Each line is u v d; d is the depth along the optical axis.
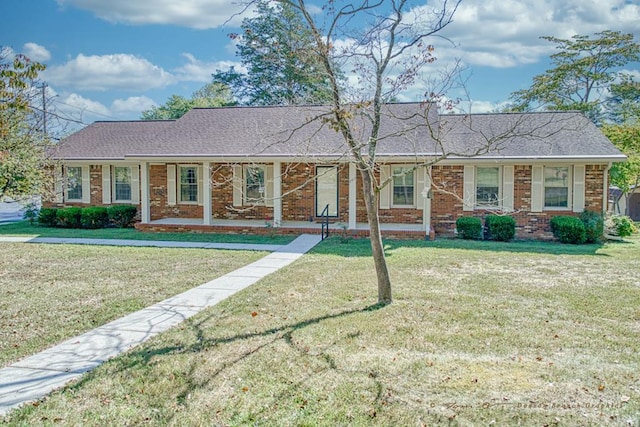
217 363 4.86
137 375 4.60
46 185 15.41
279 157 15.35
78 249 12.98
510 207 15.63
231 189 18.03
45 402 4.09
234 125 17.95
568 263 10.66
